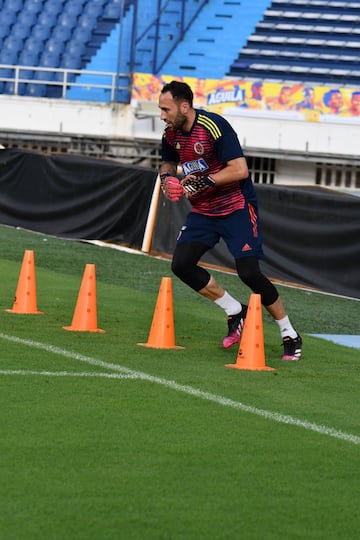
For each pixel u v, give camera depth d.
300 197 44.75
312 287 44.28
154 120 81.56
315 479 15.75
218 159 24.88
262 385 22.69
